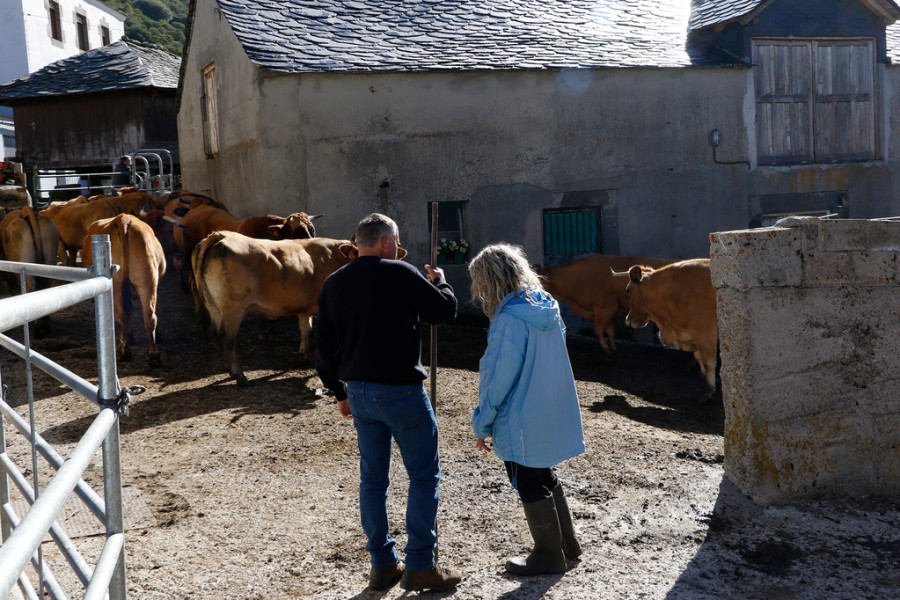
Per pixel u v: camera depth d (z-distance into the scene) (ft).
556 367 11.84
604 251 44.42
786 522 14.96
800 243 15.69
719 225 46.11
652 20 49.57
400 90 40.14
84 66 77.41
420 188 40.91
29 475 16.62
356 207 39.93
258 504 15.25
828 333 16.12
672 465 17.28
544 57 42.57
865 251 16.25
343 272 11.66
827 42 47.55
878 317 16.55
